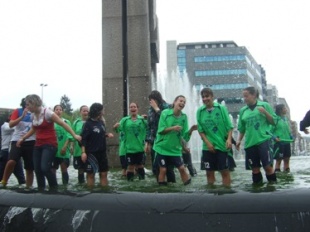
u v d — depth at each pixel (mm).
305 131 6352
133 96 14570
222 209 3998
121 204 4230
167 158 6996
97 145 7176
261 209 3973
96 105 7152
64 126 6652
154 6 17359
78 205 4375
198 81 92812
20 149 7512
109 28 14906
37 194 4742
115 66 14703
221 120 6629
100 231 4172
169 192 4371
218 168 6633
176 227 4004
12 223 4684
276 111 10688
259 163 6801
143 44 14719
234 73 91750
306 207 3998
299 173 8922
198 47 94312
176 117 6973
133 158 8906
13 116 7543
